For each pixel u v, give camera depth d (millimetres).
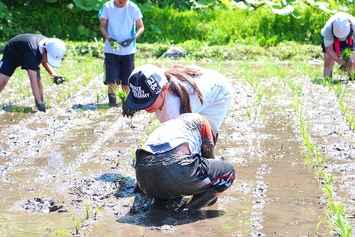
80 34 20188
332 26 12750
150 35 19844
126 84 11398
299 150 7930
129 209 5961
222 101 6500
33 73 10398
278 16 19859
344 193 6234
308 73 14406
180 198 6195
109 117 10273
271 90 12516
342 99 11125
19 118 10234
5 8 20172
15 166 7438
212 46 18578
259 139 8555
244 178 6801
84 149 8203
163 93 5895
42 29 20516
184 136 5715
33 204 6070
